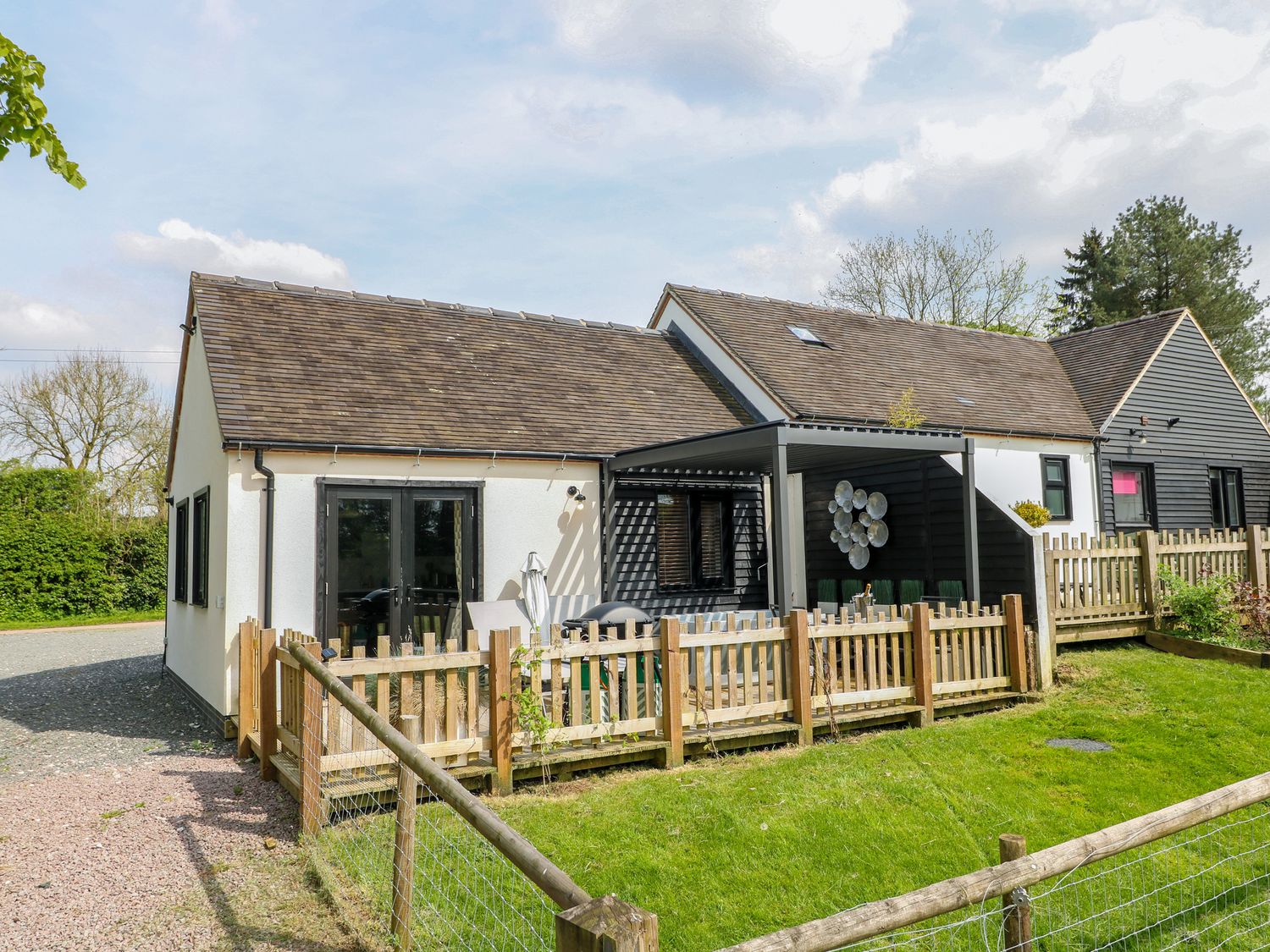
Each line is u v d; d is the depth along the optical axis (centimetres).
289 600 983
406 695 661
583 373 1466
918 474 1365
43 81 477
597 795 664
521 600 1114
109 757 862
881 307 3744
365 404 1132
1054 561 1162
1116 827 384
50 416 3262
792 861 538
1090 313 4141
